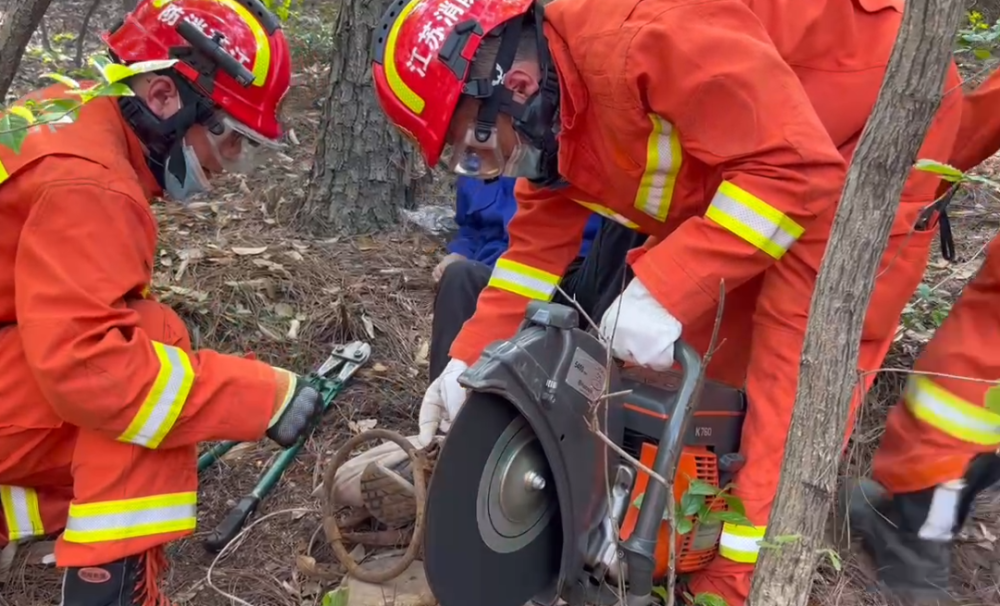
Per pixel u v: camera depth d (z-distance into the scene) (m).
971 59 2.90
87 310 1.58
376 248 3.71
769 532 1.26
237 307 3.08
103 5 7.97
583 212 2.18
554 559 1.81
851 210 1.11
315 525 2.24
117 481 1.72
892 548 2.03
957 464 1.93
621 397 1.73
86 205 1.59
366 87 3.73
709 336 2.12
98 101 1.73
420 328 3.17
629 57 1.62
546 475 1.71
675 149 1.75
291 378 1.85
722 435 1.84
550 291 2.18
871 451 2.38
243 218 3.91
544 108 1.75
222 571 2.10
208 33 1.72
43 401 1.77
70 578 1.77
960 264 3.29
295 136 5.00
